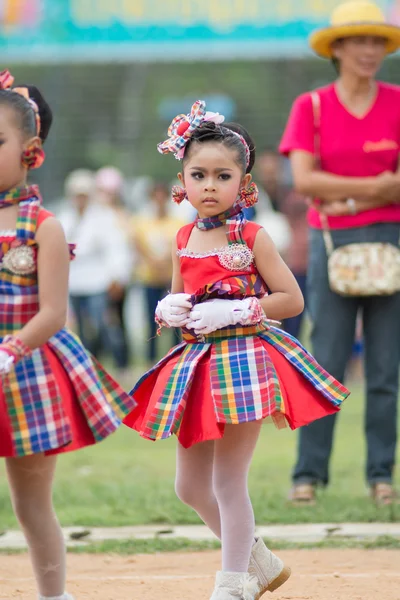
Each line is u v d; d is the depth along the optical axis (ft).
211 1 119.14
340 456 52.24
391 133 40.29
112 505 40.60
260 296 26.35
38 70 174.40
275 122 160.97
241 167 26.16
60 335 24.13
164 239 85.30
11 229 23.88
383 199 39.68
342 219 39.93
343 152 40.11
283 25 117.60
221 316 25.07
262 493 41.65
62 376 23.70
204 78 189.37
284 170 96.63
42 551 24.22
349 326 40.22
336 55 40.86
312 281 40.55
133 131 168.25
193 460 26.02
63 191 152.05
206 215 26.35
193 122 26.03
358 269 39.17
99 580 30.04
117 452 56.08
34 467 23.76
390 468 40.27
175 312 25.63
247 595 24.35
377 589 28.66
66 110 167.94
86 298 81.71
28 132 24.63
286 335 26.23
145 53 120.47
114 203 83.35
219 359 25.20
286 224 75.87
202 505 26.16
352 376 86.17
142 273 86.33
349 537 34.91
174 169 164.45
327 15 117.50
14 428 22.84
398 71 155.74
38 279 23.77
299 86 170.50
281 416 25.76
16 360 22.77
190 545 34.35
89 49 121.39
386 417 40.14
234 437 25.12
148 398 26.55
